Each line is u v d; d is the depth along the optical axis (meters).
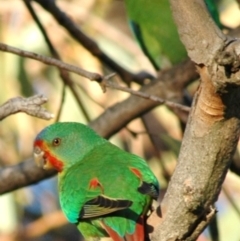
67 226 13.79
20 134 12.08
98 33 13.01
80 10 12.84
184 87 10.19
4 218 12.24
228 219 11.95
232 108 5.68
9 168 9.54
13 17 12.32
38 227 12.80
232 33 9.92
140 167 7.59
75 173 8.07
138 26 10.41
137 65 12.95
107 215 7.16
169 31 10.22
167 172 10.63
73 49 12.07
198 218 6.20
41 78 12.62
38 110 6.76
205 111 5.75
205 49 5.41
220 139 5.85
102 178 7.51
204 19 5.43
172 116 12.52
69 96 12.22
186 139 6.02
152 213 6.68
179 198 6.16
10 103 6.75
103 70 12.63
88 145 8.83
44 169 9.24
